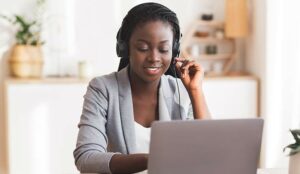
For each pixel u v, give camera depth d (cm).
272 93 325
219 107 329
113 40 341
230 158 109
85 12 337
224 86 329
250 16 347
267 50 322
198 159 107
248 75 339
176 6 345
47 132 312
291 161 124
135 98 150
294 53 323
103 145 140
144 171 127
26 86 307
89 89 150
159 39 135
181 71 153
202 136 105
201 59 356
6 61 329
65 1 333
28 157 312
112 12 339
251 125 108
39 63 320
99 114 144
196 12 349
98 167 129
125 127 145
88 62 329
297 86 326
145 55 136
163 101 150
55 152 314
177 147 104
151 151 104
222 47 357
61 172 317
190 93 152
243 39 357
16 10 327
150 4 139
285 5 320
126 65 156
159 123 102
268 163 331
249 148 110
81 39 338
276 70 324
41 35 332
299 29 321
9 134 308
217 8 352
